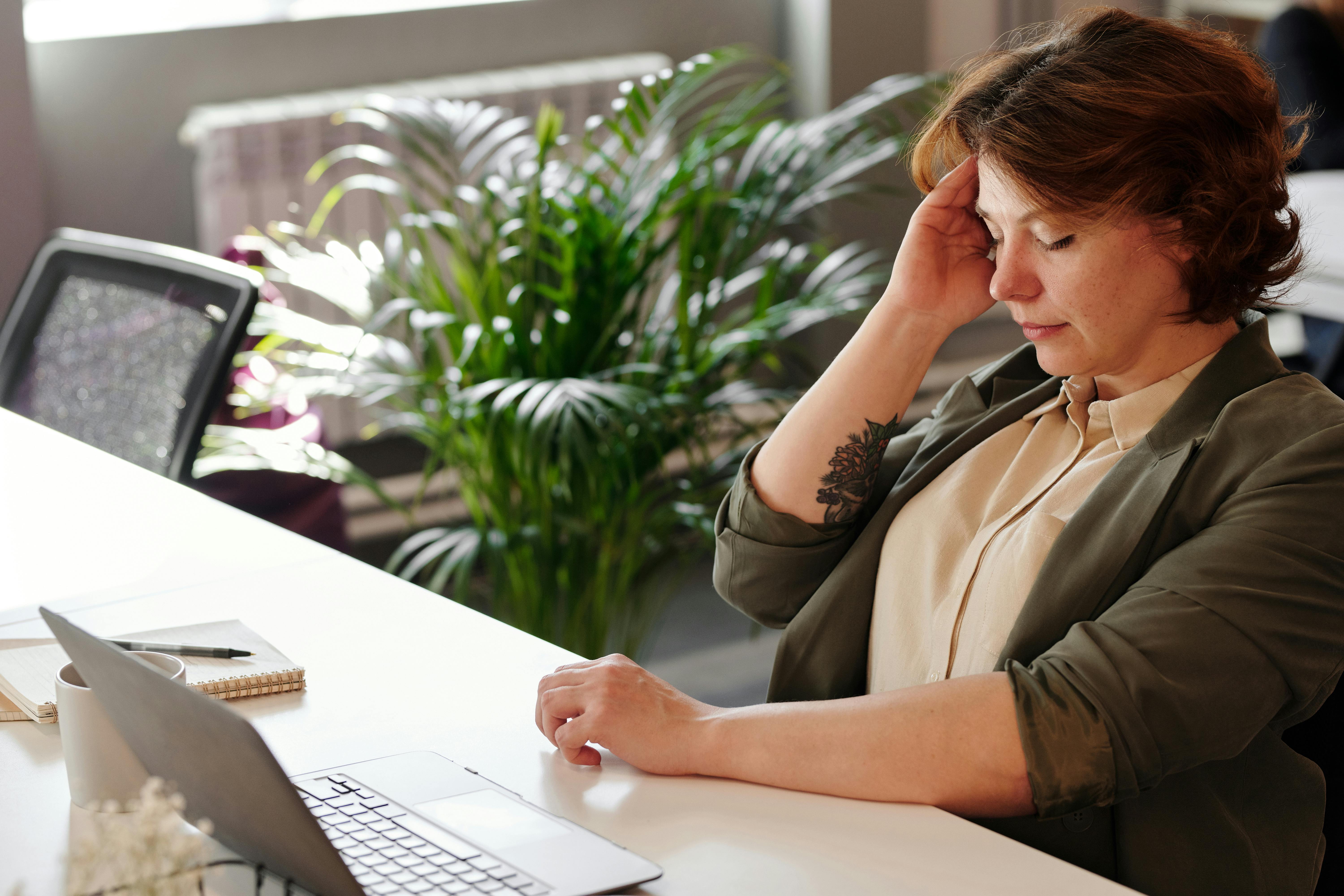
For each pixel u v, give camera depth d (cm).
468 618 128
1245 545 98
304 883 81
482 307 241
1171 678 95
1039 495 115
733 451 255
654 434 230
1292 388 106
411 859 84
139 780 93
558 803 94
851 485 124
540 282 246
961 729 95
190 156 326
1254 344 109
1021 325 112
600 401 225
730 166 265
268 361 265
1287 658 96
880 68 405
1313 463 99
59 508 158
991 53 121
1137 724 94
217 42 325
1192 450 106
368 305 270
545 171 254
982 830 91
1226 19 483
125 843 64
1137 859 103
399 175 332
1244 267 105
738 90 400
